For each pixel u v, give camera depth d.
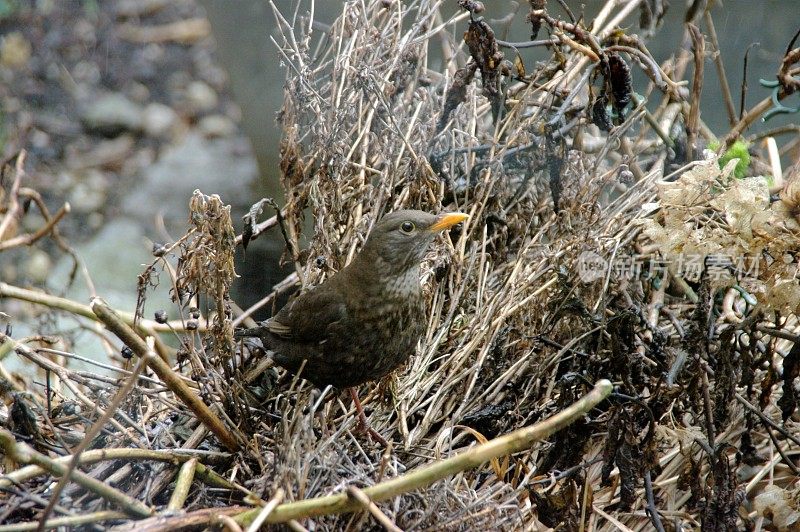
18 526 7.07
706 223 7.88
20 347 8.91
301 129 10.73
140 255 15.98
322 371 8.74
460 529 7.51
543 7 9.36
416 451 8.54
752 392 8.58
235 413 8.70
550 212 10.09
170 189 17.91
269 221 10.25
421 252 8.56
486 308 9.34
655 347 8.24
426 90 10.70
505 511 7.73
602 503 8.49
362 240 9.94
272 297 11.21
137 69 21.52
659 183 8.14
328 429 8.77
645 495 8.45
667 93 10.36
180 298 9.29
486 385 9.14
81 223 17.06
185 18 23.16
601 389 6.77
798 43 12.98
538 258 9.48
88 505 7.70
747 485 8.68
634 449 7.88
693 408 8.11
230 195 17.66
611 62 9.21
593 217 9.48
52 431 8.39
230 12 13.70
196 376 8.88
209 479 7.95
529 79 9.92
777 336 8.02
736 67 12.84
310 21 10.82
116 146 19.39
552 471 8.27
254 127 14.59
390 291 8.49
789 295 7.71
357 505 6.83
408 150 10.16
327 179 9.91
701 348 7.87
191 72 21.52
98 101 20.36
